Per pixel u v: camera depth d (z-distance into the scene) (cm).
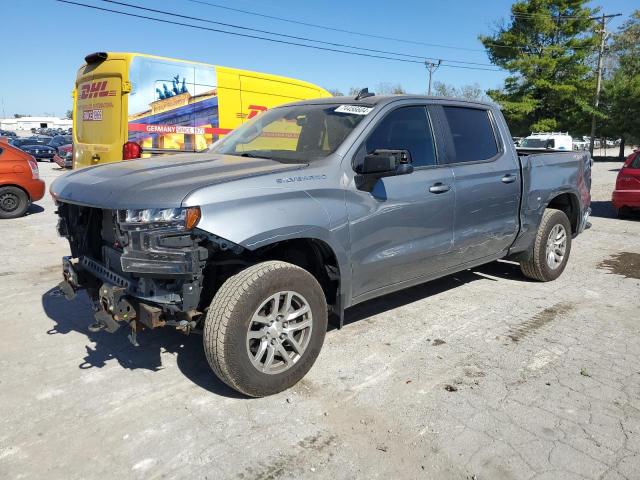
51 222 1017
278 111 488
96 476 271
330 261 388
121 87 773
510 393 354
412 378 374
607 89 4150
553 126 4234
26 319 486
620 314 507
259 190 337
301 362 357
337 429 313
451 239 467
